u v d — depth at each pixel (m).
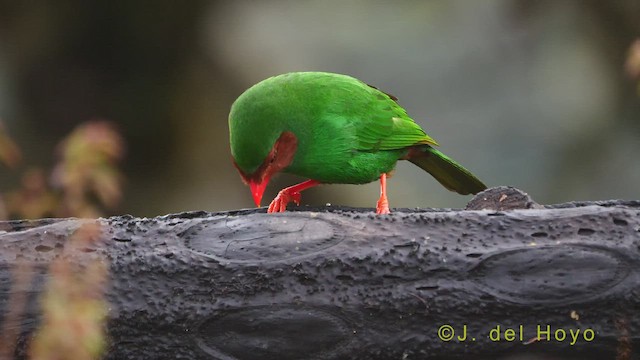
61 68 21.92
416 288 6.58
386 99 11.47
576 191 19.05
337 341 6.61
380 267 6.61
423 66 19.95
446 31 20.19
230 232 6.81
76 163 5.54
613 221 6.69
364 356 6.62
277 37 21.47
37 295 6.60
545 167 19.19
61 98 21.92
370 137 11.15
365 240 6.69
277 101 10.45
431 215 6.81
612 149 19.23
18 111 21.58
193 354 6.65
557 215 6.74
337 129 10.84
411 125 11.53
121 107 22.22
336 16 21.12
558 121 19.36
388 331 6.61
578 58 19.72
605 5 19.81
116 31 22.05
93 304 6.29
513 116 19.39
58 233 6.78
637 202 7.88
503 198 7.84
